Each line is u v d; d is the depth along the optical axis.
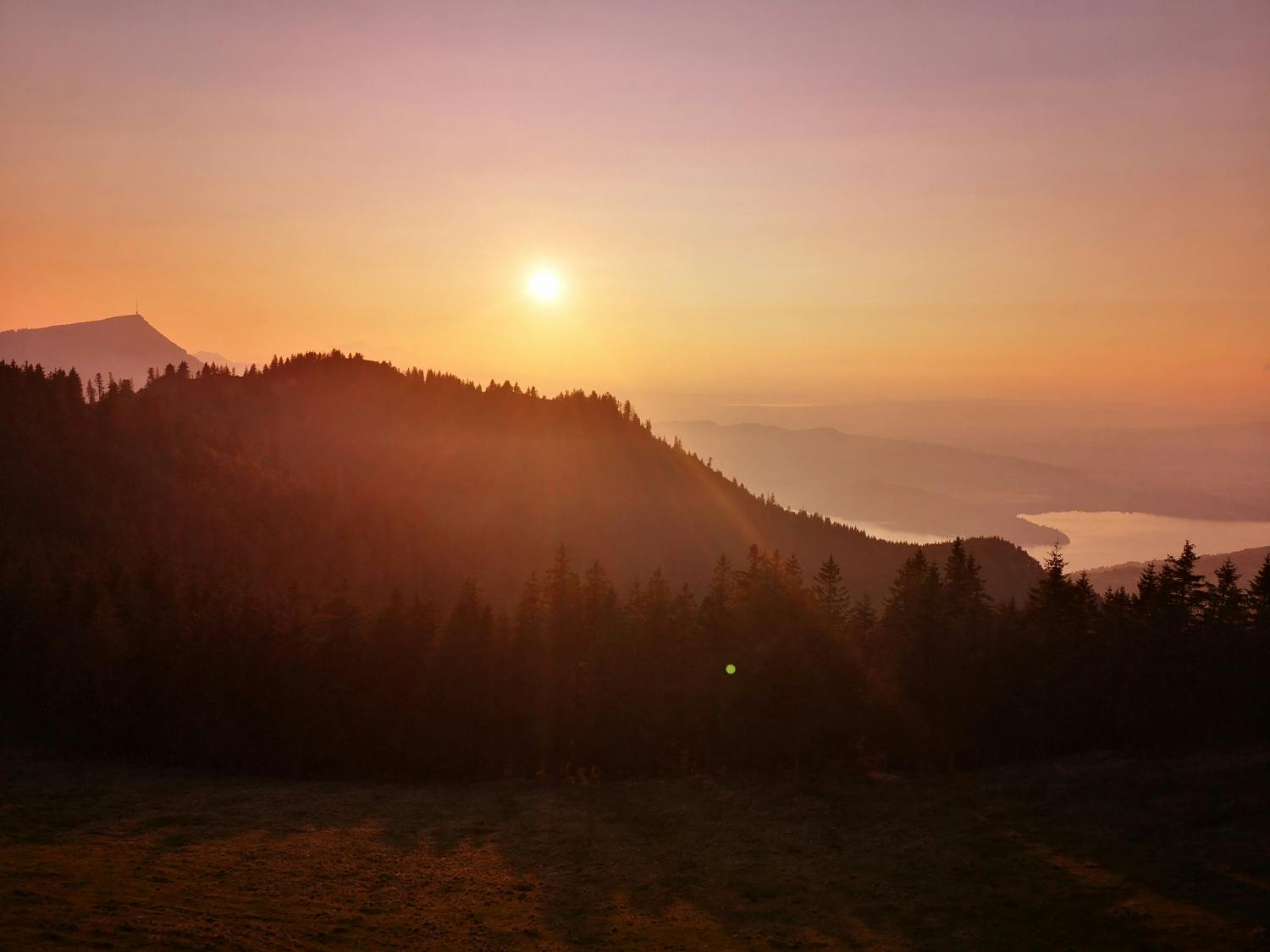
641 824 50.28
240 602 81.12
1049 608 67.12
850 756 63.75
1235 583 62.12
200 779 60.19
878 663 68.88
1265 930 30.14
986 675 63.94
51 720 65.44
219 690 64.81
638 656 68.75
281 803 53.22
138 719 64.19
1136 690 59.97
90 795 52.62
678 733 65.00
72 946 28.47
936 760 63.31
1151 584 66.31
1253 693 57.56
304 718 64.25
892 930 33.94
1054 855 40.44
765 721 63.06
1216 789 45.19
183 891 35.81
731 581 84.12
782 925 34.88
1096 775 51.50
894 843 44.88
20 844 41.28
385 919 34.47
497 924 34.69
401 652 67.50
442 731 65.56
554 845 46.06
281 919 33.44
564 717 66.62
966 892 37.28
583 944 32.88
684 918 35.69
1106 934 31.62
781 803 54.09
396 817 50.88
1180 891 34.41
